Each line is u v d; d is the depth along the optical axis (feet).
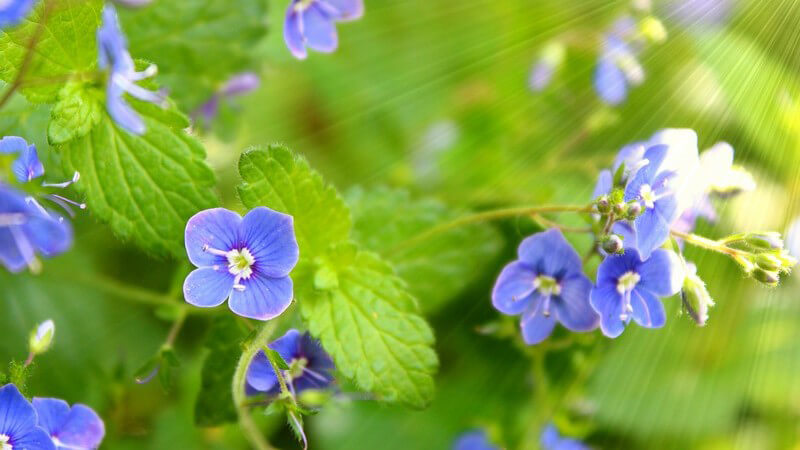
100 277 0.51
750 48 0.52
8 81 0.43
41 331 0.44
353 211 0.52
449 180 0.57
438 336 0.53
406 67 0.59
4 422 0.41
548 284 0.46
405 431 0.53
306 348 0.45
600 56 0.57
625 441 0.54
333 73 0.58
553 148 0.57
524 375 0.53
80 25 0.43
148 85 0.43
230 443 0.51
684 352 0.55
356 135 0.58
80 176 0.43
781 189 0.51
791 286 0.55
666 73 0.54
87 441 0.44
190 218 0.41
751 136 0.52
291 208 0.44
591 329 0.46
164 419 0.51
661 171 0.43
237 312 0.41
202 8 0.53
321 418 0.52
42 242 0.45
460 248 0.52
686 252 0.49
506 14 0.59
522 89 0.59
